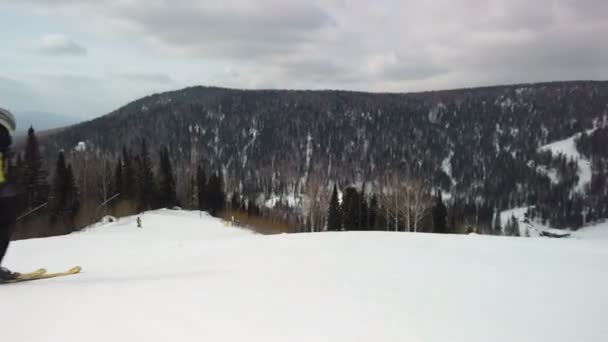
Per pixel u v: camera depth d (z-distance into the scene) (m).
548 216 137.75
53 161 76.56
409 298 3.11
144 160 64.00
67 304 2.54
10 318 2.22
